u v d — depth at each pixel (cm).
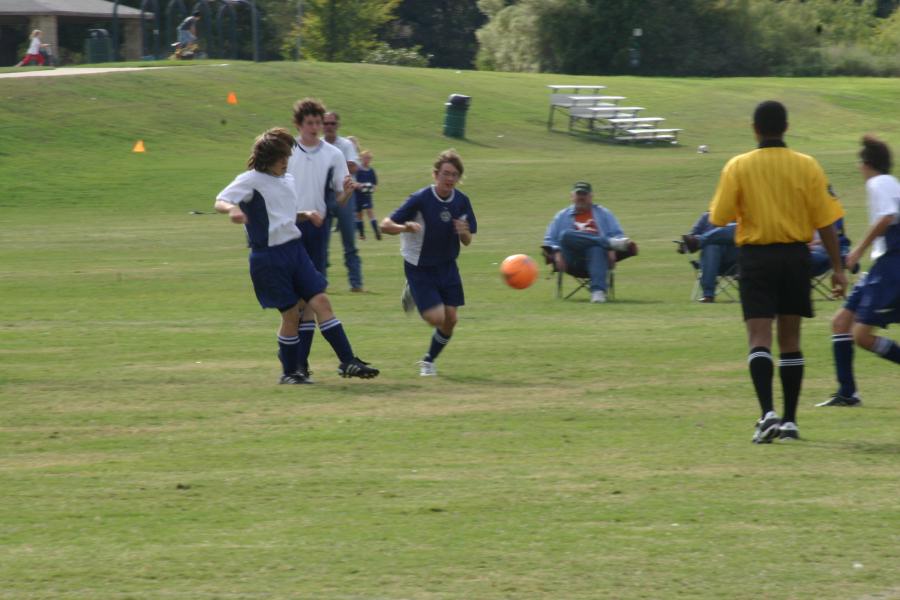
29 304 5569
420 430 2941
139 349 4222
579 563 1931
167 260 7588
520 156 16250
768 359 2770
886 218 2988
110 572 1900
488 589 1814
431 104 18962
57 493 2369
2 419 3069
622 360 4000
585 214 5922
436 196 3641
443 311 3681
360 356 4122
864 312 3092
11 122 15012
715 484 2417
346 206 5950
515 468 2562
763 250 2762
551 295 6047
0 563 1944
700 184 12669
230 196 3416
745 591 1802
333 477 2488
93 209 11238
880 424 3017
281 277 3481
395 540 2058
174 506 2275
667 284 6538
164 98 17038
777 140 2786
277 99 17875
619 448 2752
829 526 2125
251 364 3925
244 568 1916
